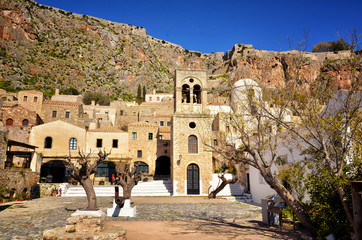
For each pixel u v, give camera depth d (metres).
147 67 166.75
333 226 9.77
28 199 27.05
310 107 11.51
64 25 162.62
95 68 147.38
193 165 32.91
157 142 48.12
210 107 39.78
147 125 48.34
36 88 107.62
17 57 121.00
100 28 171.75
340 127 10.91
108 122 64.62
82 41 159.88
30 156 31.84
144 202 25.11
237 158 13.10
